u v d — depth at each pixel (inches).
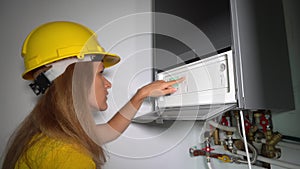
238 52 22.3
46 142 17.7
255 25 24.6
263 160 29.0
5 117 37.2
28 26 40.4
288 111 27.8
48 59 22.1
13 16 40.1
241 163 34.2
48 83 21.7
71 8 42.9
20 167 17.9
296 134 26.6
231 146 34.2
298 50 27.0
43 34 23.8
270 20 26.7
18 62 39.1
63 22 25.4
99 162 22.1
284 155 27.8
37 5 41.4
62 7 42.5
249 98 22.0
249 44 23.4
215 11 26.2
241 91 21.5
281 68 26.4
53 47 22.6
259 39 24.6
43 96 21.8
